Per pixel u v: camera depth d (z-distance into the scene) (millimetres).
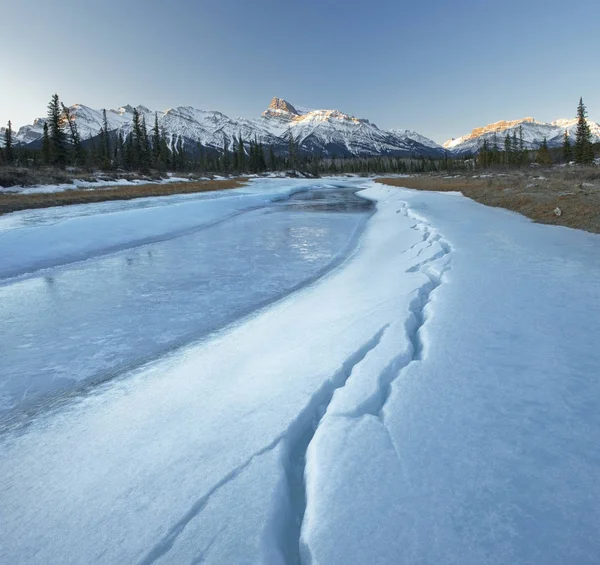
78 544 2453
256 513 2520
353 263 10953
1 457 3531
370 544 2227
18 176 30203
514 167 71312
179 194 32562
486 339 4781
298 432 3506
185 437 3469
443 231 12664
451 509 2432
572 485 2572
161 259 12383
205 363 5176
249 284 9500
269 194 36781
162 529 2486
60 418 4156
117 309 7812
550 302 5949
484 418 3307
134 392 4570
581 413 3316
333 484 2689
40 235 13234
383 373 4121
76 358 5727
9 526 2670
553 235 11508
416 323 5742
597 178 27438
